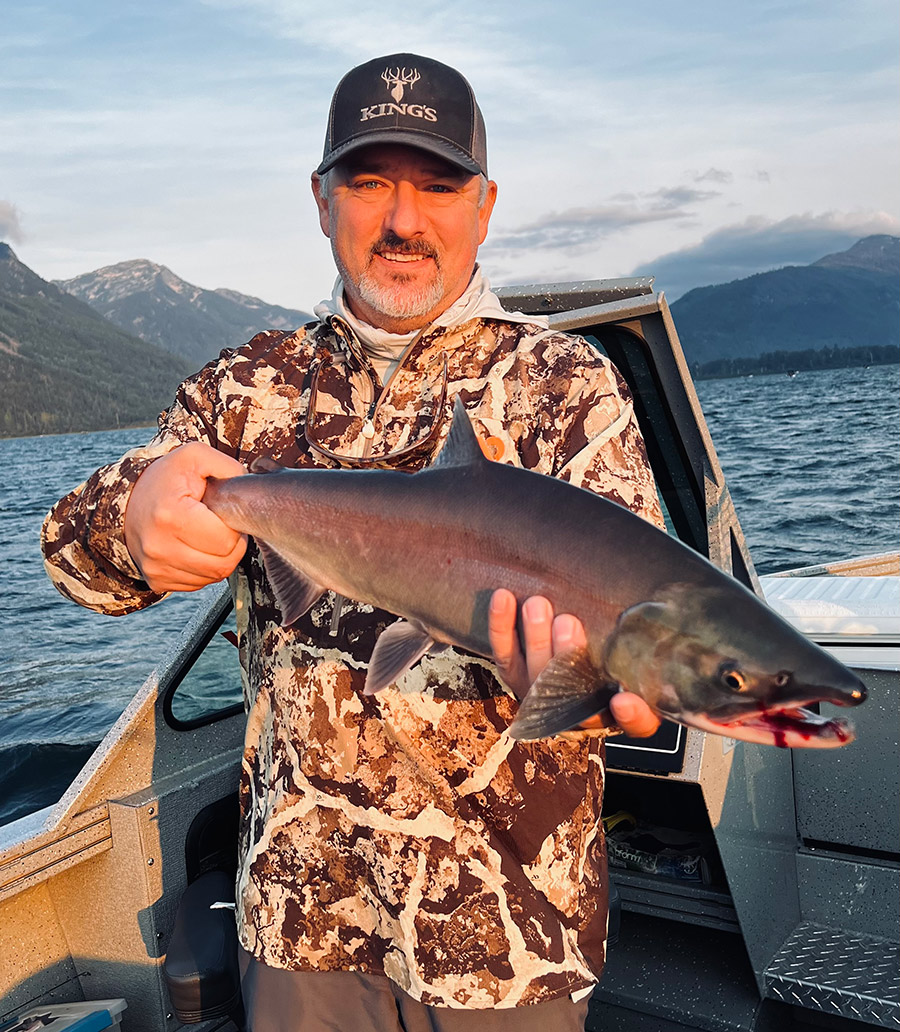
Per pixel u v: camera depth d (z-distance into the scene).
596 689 1.53
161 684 2.96
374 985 2.06
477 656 1.92
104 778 2.93
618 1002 3.43
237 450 2.30
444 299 2.20
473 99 2.21
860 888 3.59
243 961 2.21
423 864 1.94
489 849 1.93
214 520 1.87
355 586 1.85
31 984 2.98
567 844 1.97
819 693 1.36
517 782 1.93
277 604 2.01
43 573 26.08
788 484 27.61
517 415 2.04
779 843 3.54
